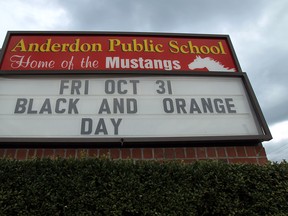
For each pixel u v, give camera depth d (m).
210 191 3.38
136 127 4.20
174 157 4.09
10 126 4.07
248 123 4.41
